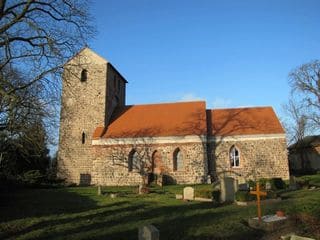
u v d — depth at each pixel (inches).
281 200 783.1
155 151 1406.3
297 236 411.8
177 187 1205.7
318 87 1798.7
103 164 1430.9
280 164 1358.3
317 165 2012.8
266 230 489.4
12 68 786.8
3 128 822.5
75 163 1504.7
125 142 1428.4
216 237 447.8
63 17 751.7
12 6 697.6
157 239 354.3
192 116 1496.1
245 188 911.0
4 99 705.6
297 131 2194.9
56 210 693.3
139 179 1390.3
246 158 1381.6
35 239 466.0
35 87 767.1
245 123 1464.1
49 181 1342.3
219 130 1444.4
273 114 1508.4
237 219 548.7
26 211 684.1
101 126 1521.9
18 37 717.3
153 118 1535.4
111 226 526.6
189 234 460.4
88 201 828.0
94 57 1588.3
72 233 490.0
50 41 719.1
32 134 845.8
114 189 1184.8
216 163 1392.7
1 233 501.7
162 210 666.2
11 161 1216.8
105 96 1550.2
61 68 780.0
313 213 544.7
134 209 687.1
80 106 1550.2
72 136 1530.5
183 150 1384.1
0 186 1079.0
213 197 801.6
